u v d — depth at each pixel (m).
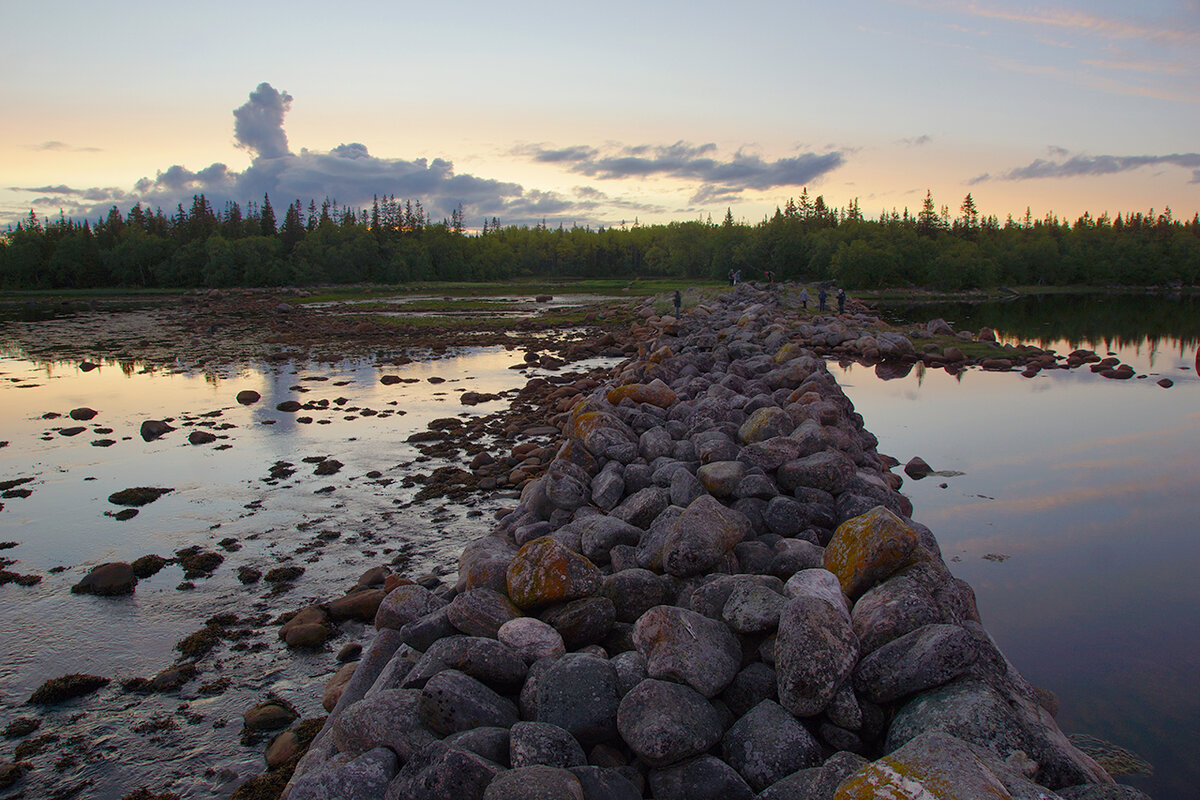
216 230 130.50
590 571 6.83
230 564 12.12
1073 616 9.75
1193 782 6.52
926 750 3.71
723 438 10.77
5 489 16.28
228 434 20.97
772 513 8.68
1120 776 6.63
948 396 25.95
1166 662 8.59
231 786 6.99
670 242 151.00
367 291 106.19
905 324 54.34
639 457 11.61
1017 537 12.56
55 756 7.50
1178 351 39.06
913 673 4.92
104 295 100.81
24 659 9.38
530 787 4.16
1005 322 58.12
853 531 6.66
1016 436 19.94
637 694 5.12
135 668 9.13
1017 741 4.44
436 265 143.88
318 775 4.83
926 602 5.59
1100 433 20.22
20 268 109.38
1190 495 14.75
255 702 8.33
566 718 5.14
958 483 15.69
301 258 119.56
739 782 4.65
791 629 5.21
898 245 112.12
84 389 28.73
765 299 60.31
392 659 6.54
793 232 124.56
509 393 26.39
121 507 15.02
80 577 11.78
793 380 18.06
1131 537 12.53
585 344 39.00
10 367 34.97
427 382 29.22
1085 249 126.06
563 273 167.62
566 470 10.86
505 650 5.88
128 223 148.75
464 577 8.16
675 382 18.78
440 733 5.22
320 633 9.59
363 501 14.99
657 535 7.89
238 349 41.62
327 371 32.78
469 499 14.94
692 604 6.48
